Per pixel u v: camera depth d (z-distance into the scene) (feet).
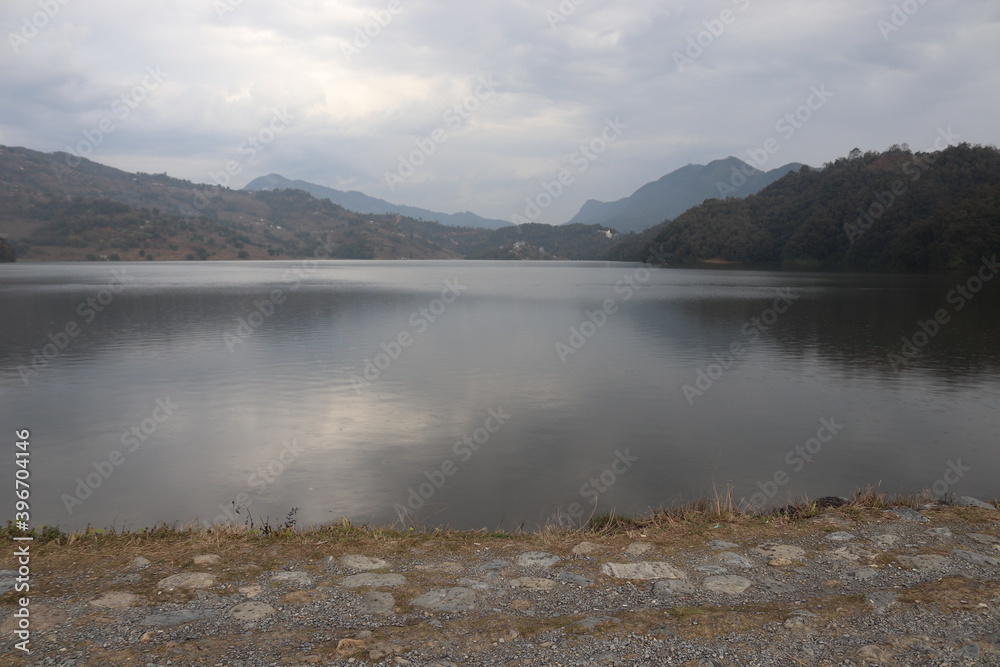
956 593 15.47
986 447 49.26
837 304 185.47
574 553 19.07
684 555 18.72
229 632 13.60
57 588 15.81
